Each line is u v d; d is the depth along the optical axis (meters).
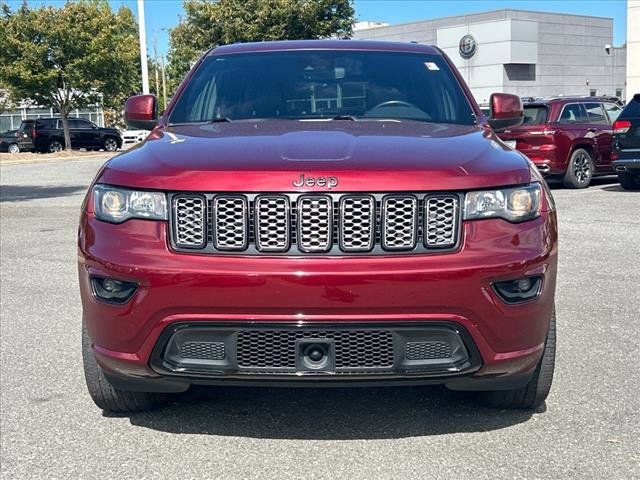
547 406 4.14
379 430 3.88
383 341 3.24
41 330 5.78
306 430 3.89
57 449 3.71
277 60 5.13
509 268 3.29
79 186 18.33
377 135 3.90
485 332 3.29
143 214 3.38
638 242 8.91
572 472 3.39
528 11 49.03
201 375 3.30
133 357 3.37
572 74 52.25
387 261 3.24
